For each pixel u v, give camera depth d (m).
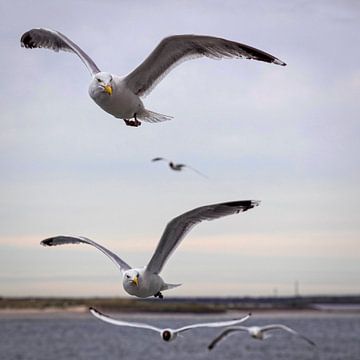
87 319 122.75
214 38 14.84
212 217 13.57
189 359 67.19
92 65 16.05
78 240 14.77
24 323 118.19
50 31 16.69
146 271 14.12
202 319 119.38
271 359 66.94
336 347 77.56
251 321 150.25
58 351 74.75
